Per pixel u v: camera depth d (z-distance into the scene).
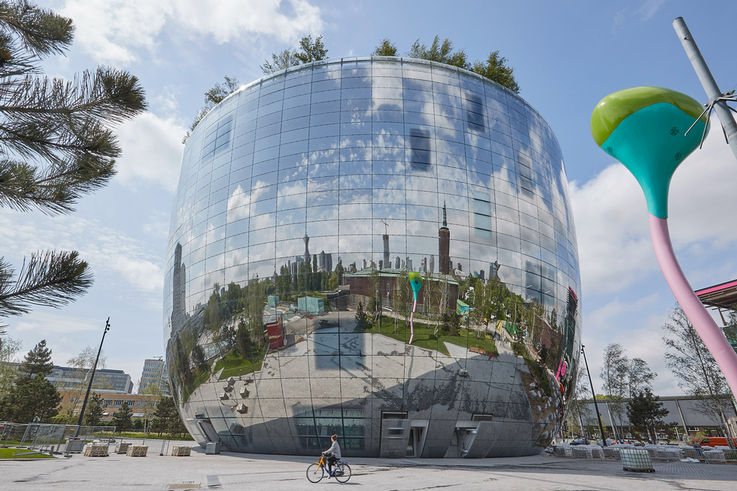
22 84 5.49
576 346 29.28
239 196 26.92
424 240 23.77
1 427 31.89
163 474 14.22
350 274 23.00
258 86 30.05
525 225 26.92
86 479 12.52
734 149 5.40
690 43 6.22
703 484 13.28
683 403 78.38
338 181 24.86
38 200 5.51
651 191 8.29
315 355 22.28
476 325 23.20
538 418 25.28
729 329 36.59
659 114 8.48
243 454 23.84
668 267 7.29
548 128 33.78
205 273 26.86
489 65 39.22
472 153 26.67
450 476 14.49
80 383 75.25
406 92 27.27
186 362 27.03
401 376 21.72
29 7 5.88
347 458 21.42
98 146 6.00
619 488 12.08
